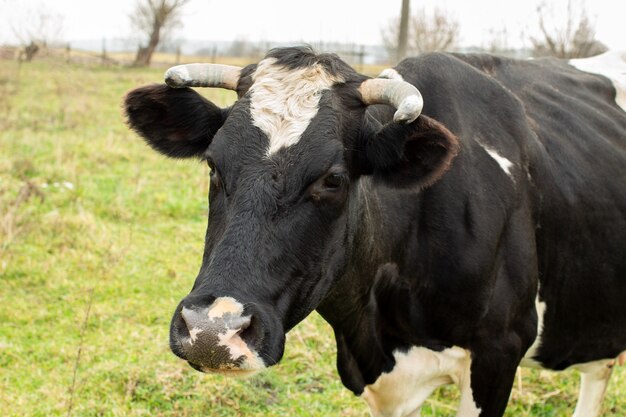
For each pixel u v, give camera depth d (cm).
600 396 497
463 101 397
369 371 397
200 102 345
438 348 390
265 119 304
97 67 2775
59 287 698
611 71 538
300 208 295
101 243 785
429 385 406
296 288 296
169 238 842
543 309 418
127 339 600
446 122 384
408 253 378
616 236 435
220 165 300
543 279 412
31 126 1420
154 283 716
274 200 290
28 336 612
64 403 501
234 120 307
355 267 350
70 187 962
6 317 642
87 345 593
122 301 675
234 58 3369
